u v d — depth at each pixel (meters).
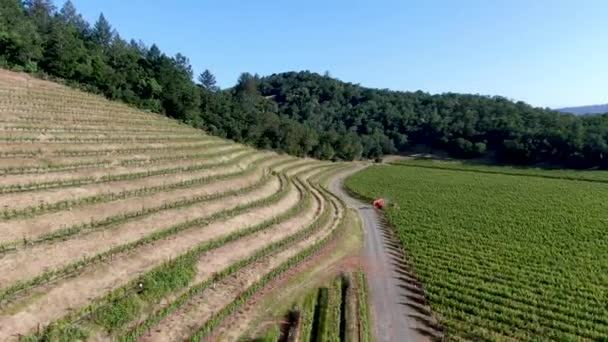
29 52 85.38
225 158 72.75
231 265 37.72
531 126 177.25
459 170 145.00
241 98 182.00
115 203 42.28
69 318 25.77
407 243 52.66
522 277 41.94
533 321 33.22
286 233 48.50
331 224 55.94
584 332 31.44
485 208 75.56
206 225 44.03
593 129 157.50
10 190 38.62
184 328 28.30
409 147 196.12
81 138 58.16
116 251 34.66
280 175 80.62
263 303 33.38
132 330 26.72
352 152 163.38
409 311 34.16
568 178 123.25
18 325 23.61
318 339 29.20
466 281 40.47
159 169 56.38
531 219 67.25
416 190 95.31
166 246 37.44
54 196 39.41
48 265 29.83
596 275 43.12
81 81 94.25
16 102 64.44
